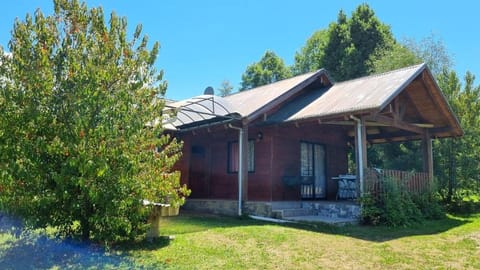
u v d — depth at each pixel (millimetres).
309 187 13305
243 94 15398
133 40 6129
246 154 11508
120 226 5586
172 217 10438
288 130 12828
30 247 5824
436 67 23109
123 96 5527
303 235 7754
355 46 26094
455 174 15156
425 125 13336
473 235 8617
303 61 38375
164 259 5625
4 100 5199
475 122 15109
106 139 5371
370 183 10008
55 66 5438
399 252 6641
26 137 5223
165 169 6254
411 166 19000
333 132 14516
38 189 5301
